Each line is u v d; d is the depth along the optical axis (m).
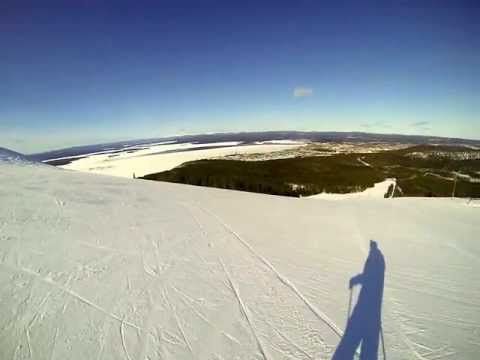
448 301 5.87
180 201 13.36
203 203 13.26
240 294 5.88
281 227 10.34
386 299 5.89
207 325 4.93
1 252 7.01
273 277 6.64
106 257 7.17
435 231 10.31
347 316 5.29
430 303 5.79
